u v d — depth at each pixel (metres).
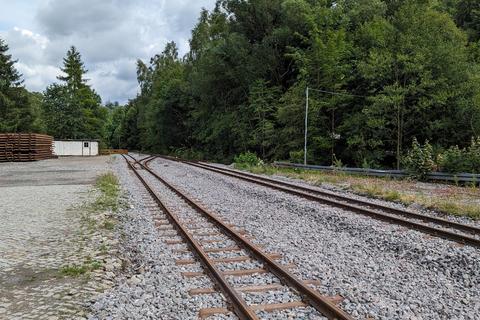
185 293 5.56
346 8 36.06
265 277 6.21
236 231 8.91
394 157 28.75
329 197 15.02
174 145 68.25
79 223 10.34
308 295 5.34
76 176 23.83
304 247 7.98
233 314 4.93
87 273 6.57
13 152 41.94
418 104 26.05
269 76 41.69
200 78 48.44
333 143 30.45
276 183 19.72
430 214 11.85
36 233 9.30
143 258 7.46
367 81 29.30
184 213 11.68
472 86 25.45
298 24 39.06
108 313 5.02
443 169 19.64
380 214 10.45
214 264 6.53
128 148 109.19
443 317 4.96
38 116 69.88
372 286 5.91
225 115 45.06
